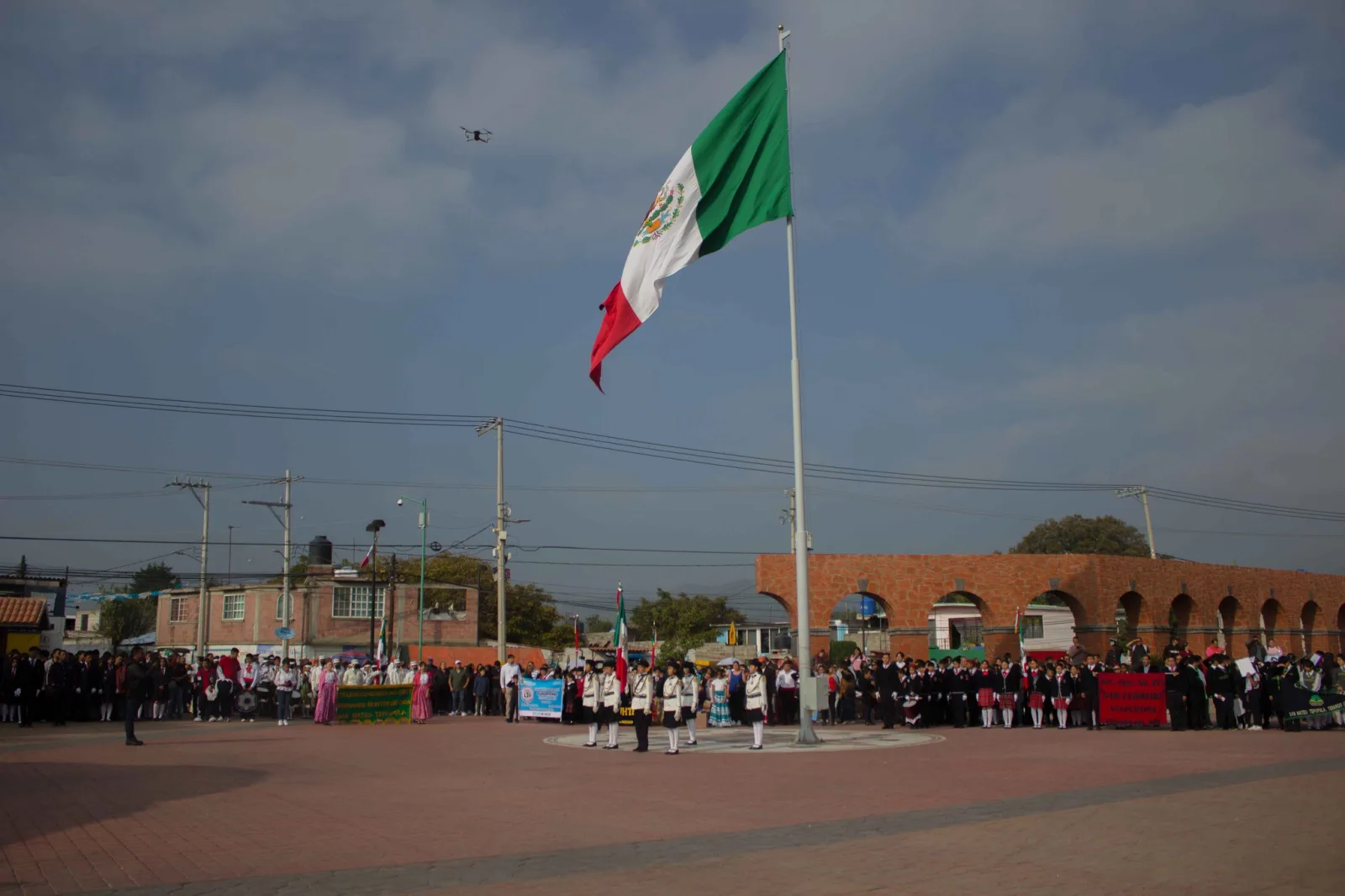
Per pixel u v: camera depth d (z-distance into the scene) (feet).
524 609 268.00
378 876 29.32
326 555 236.43
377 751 72.33
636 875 29.12
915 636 148.36
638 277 73.15
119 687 109.50
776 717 98.94
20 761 63.21
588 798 45.83
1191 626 170.91
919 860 30.60
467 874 29.48
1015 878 27.99
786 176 73.67
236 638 226.17
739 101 74.08
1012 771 54.08
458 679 132.26
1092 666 93.09
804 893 26.61
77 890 27.78
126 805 43.86
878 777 52.65
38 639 143.74
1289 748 64.28
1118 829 35.04
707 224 73.10
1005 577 153.58
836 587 147.13
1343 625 207.10
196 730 96.73
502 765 62.23
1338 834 33.40
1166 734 80.94
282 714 107.55
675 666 81.76
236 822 39.34
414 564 253.44
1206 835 33.60
